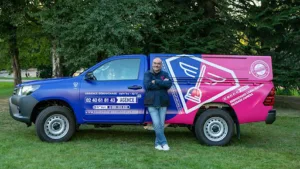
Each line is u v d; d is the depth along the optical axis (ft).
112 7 38.65
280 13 44.37
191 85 23.36
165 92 22.13
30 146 22.34
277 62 48.06
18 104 23.90
